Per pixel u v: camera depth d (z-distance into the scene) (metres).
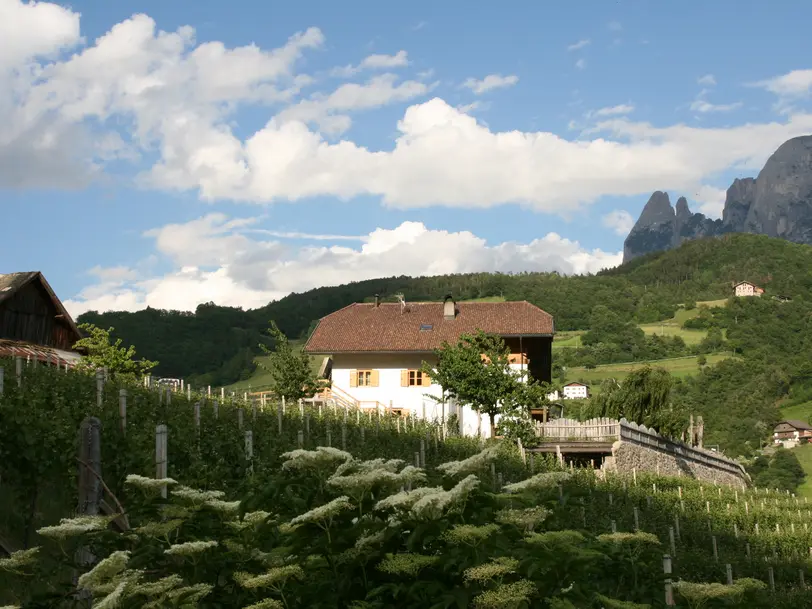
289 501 6.49
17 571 6.88
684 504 37.19
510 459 33.47
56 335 37.84
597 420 43.28
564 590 5.91
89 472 9.70
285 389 40.16
